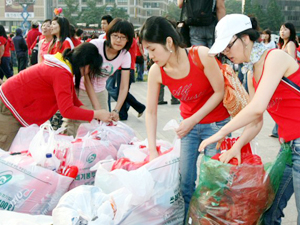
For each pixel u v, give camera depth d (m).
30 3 65.06
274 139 5.14
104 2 103.44
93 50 2.99
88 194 1.99
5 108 2.92
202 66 2.34
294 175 2.13
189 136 2.67
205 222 2.20
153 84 2.56
